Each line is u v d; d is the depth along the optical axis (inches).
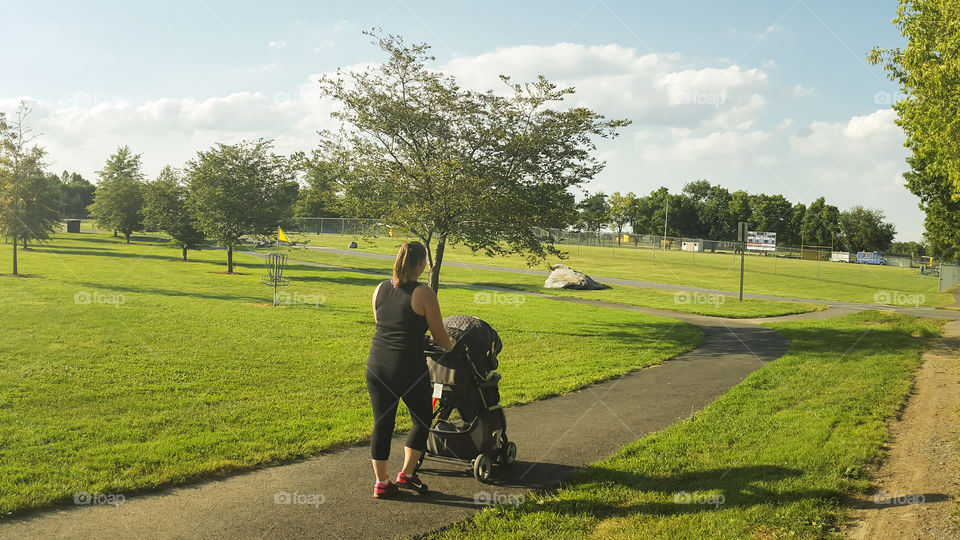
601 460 221.0
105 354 387.2
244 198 1202.6
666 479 197.5
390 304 180.7
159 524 159.5
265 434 238.2
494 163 577.6
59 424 240.8
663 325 697.6
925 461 214.5
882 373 392.2
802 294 1337.4
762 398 321.7
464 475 205.2
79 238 2203.5
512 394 328.2
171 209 1427.2
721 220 5128.0
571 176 605.0
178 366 362.0
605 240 3491.6
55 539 148.4
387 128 557.9
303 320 591.8
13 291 711.7
